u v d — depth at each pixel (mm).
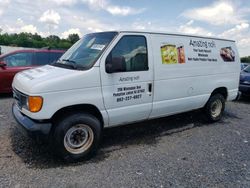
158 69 4559
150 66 4438
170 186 3258
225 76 6016
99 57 3883
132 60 4227
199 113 6746
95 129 3938
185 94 5141
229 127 5930
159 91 4637
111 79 3965
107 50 3957
